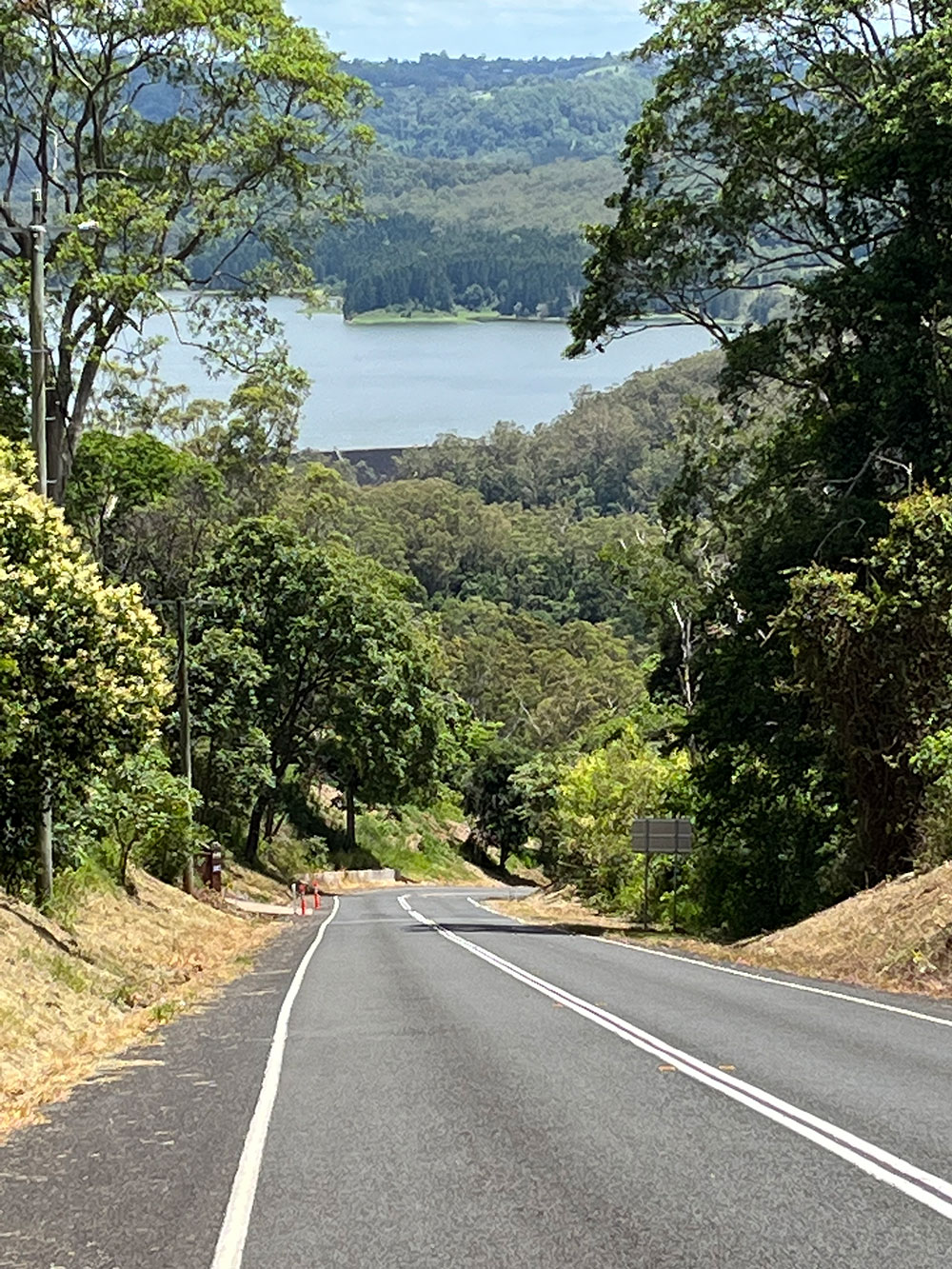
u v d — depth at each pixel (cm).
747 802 3266
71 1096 1098
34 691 1669
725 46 3303
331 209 3459
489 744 9375
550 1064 1136
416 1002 1636
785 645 3050
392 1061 1187
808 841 3212
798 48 3309
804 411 3472
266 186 3412
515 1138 863
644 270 3434
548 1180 757
